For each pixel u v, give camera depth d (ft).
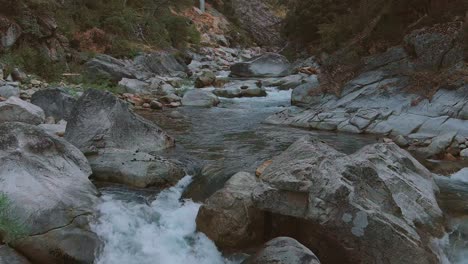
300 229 16.11
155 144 24.98
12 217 14.43
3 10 45.47
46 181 16.56
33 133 18.15
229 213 16.29
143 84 52.29
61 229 14.96
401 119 31.86
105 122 22.75
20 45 45.96
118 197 18.31
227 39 119.55
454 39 34.76
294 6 89.76
